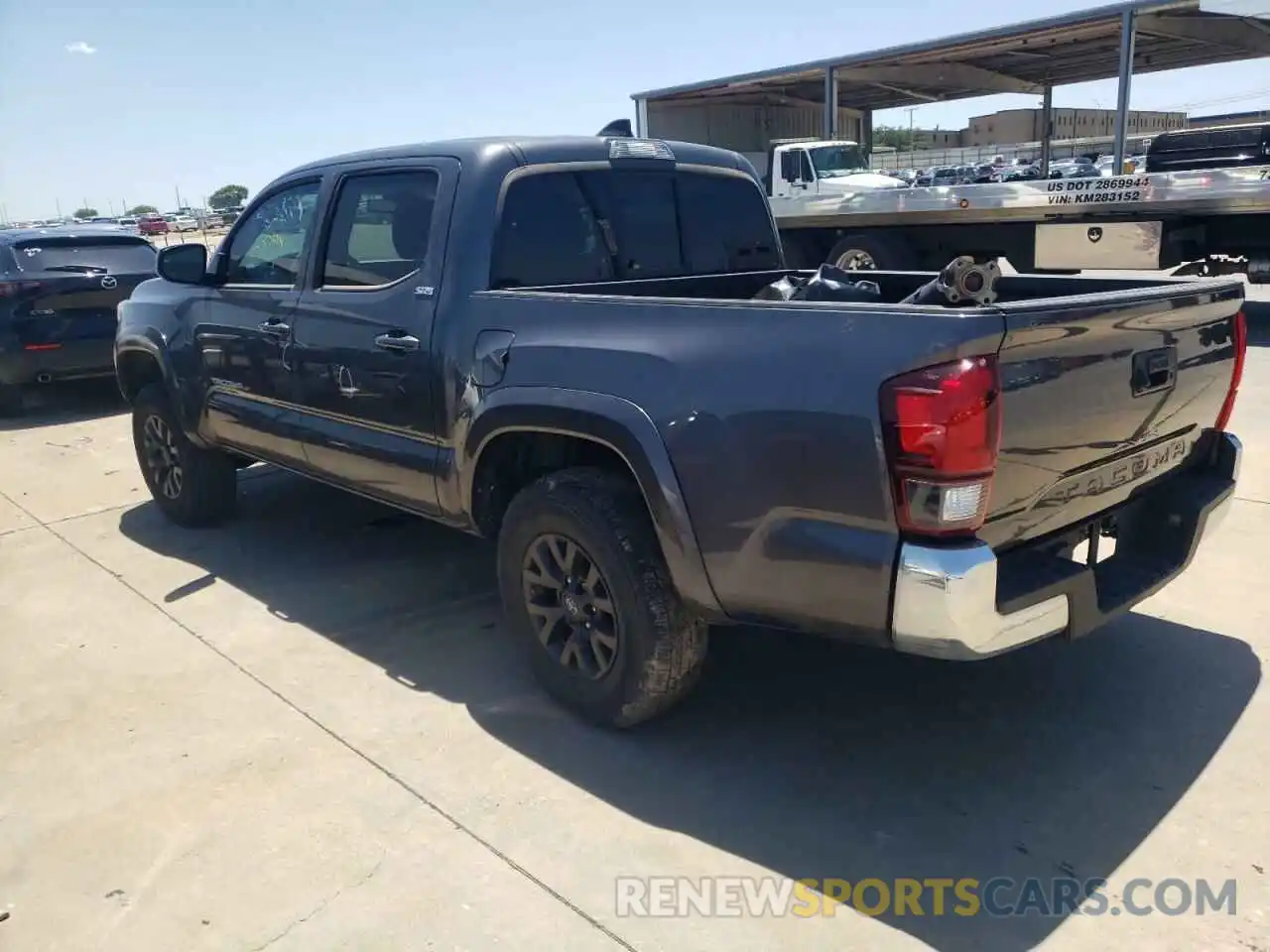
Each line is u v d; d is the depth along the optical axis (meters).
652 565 3.19
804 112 21.59
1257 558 4.73
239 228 4.97
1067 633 2.85
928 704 3.63
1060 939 2.51
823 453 2.67
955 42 13.92
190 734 3.58
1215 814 2.95
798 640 4.18
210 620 4.57
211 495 5.75
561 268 3.99
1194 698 3.58
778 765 3.28
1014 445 2.60
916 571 2.55
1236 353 3.48
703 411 2.90
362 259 4.18
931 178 22.36
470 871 2.82
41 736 3.60
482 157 3.82
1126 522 3.34
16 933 2.65
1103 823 2.93
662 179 4.42
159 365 5.50
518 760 3.35
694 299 2.98
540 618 3.61
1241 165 10.40
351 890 2.76
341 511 6.11
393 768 3.33
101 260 9.34
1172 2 11.55
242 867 2.87
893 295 4.57
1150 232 10.67
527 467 3.82
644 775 3.24
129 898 2.76
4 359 8.78
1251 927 2.52
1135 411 3.00
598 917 2.63
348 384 4.21
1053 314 2.55
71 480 7.11
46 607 4.80
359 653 4.18
